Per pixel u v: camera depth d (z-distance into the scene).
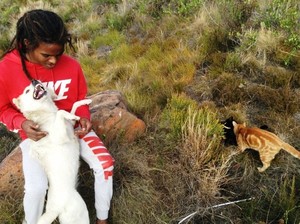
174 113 1.68
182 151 1.55
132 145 1.58
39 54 1.15
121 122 1.61
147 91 2.15
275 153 1.48
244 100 1.92
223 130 1.63
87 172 1.44
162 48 2.69
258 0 2.67
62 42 1.14
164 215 1.37
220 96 1.98
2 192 1.41
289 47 2.21
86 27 3.63
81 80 1.36
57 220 1.31
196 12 2.87
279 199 1.40
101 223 1.31
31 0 4.77
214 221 1.38
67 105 1.34
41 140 1.19
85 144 1.29
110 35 3.25
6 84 1.23
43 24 1.10
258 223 1.35
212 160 1.52
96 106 1.68
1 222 1.35
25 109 1.21
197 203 1.41
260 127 1.70
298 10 2.57
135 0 3.61
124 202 1.38
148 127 1.71
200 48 2.42
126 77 2.45
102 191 1.26
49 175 1.17
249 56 2.18
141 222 1.35
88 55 3.13
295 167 1.53
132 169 1.47
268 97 1.88
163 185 1.46
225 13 2.63
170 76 2.27
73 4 4.25
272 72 2.05
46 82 1.27
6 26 4.24
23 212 1.37
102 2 3.98
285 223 1.32
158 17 3.17
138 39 3.06
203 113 1.71
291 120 1.75
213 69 2.20
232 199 1.45
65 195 1.13
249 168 1.53
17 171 1.40
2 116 1.26
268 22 2.41
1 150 1.75
